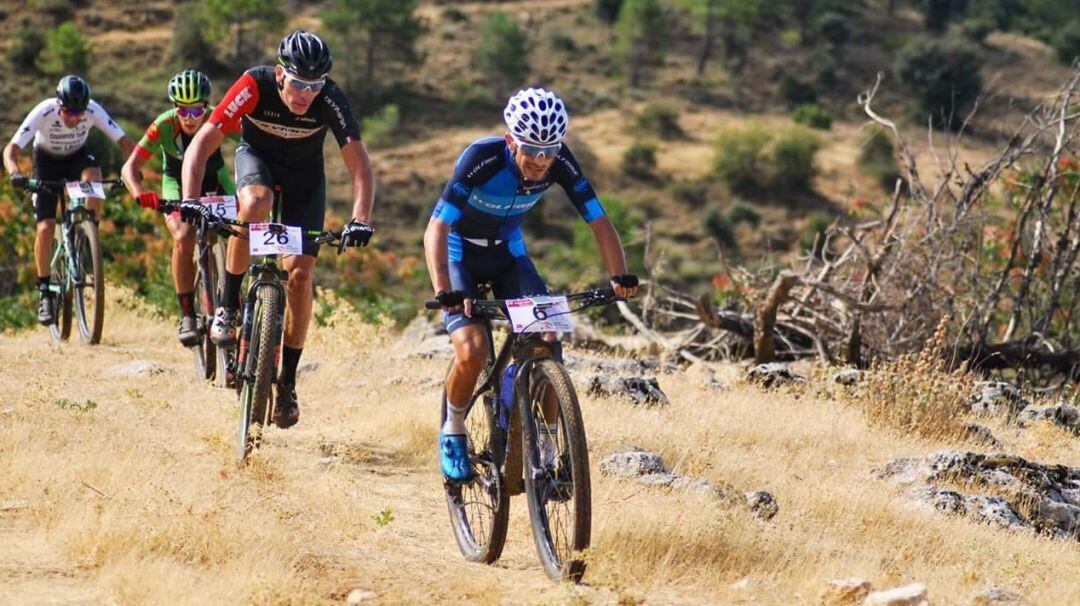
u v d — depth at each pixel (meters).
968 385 22.73
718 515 13.77
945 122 32.56
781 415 21.20
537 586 11.74
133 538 11.61
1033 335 30.53
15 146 23.00
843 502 16.00
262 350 14.14
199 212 14.20
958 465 18.03
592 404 20.08
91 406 17.66
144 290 40.34
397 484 15.80
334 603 11.00
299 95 14.14
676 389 23.27
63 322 24.70
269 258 14.61
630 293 11.82
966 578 13.41
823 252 32.31
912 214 31.89
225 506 12.76
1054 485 18.28
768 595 12.12
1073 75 31.17
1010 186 34.72
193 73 19.11
